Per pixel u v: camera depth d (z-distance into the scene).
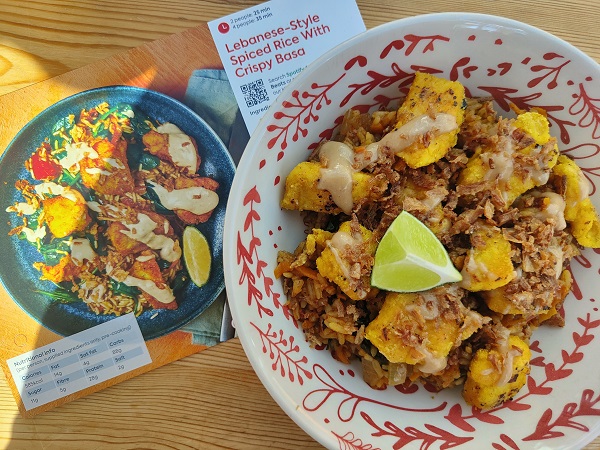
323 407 0.22
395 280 0.21
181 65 0.27
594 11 0.28
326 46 0.28
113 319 0.27
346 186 0.22
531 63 0.22
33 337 0.27
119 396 0.27
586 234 0.23
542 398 0.23
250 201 0.21
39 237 0.27
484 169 0.22
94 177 0.27
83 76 0.27
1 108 0.27
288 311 0.23
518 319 0.23
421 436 0.23
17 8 0.27
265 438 0.26
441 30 0.21
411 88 0.23
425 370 0.21
